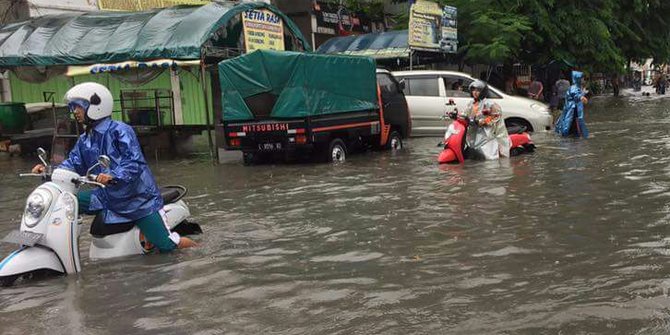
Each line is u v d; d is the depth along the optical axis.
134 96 17.03
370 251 5.56
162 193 6.29
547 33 26.34
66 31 15.91
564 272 4.74
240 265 5.30
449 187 8.55
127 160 5.39
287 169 11.43
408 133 14.38
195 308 4.32
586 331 3.66
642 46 33.47
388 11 29.72
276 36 16.52
